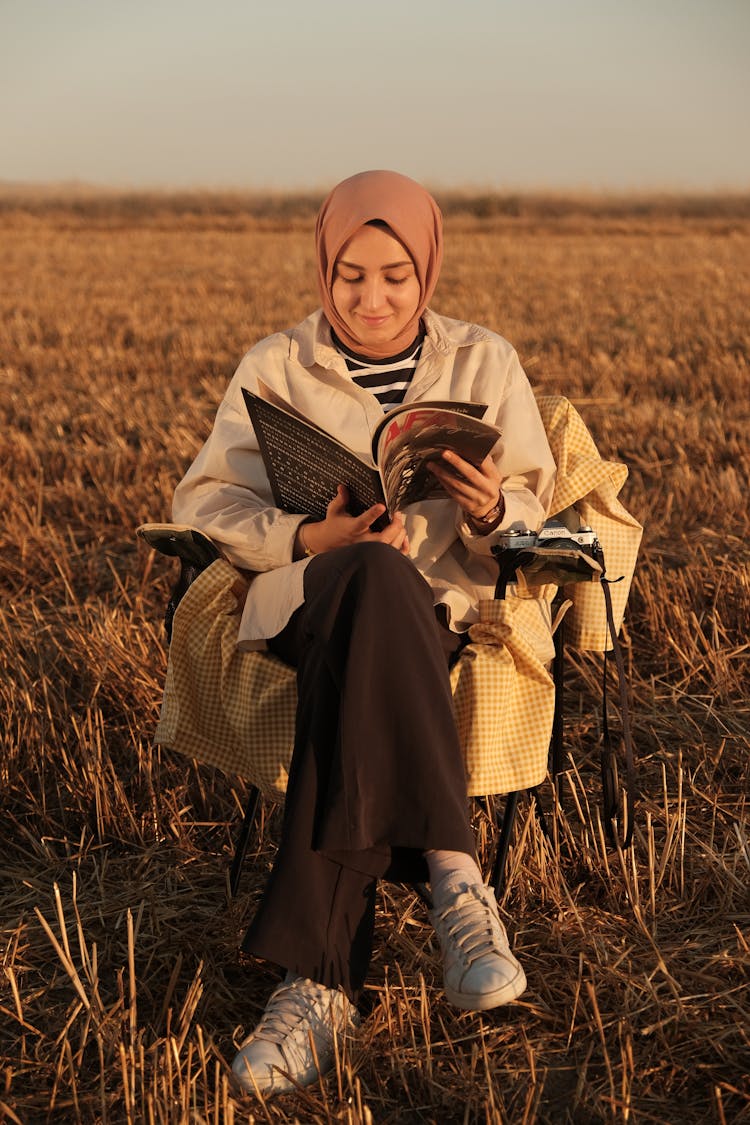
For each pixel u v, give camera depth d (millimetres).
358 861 2174
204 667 2588
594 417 8289
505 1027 2297
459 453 2428
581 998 2381
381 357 2773
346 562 2215
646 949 2537
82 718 3740
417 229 2637
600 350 11477
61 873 2969
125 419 8383
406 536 2549
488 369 2742
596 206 65500
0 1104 2049
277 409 2391
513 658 2516
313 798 2158
